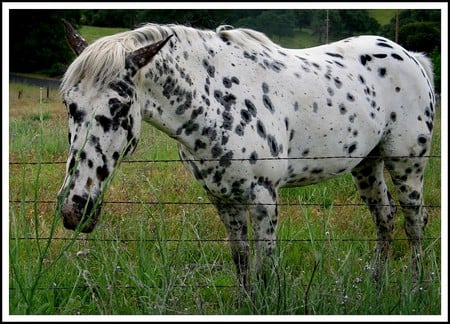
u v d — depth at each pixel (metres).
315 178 6.32
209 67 5.50
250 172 5.53
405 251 7.77
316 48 6.68
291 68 6.03
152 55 4.84
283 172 5.84
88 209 4.63
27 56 40.94
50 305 5.42
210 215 8.13
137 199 8.35
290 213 8.05
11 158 10.89
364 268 5.82
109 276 5.59
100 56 4.68
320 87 6.09
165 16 14.83
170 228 7.55
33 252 6.85
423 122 6.89
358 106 6.30
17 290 5.15
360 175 7.20
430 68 7.39
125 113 4.78
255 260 5.65
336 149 6.23
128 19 36.53
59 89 4.80
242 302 5.48
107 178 4.74
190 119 5.36
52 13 39.84
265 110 5.65
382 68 6.71
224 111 5.46
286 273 5.52
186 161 5.73
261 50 5.95
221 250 6.62
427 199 9.30
